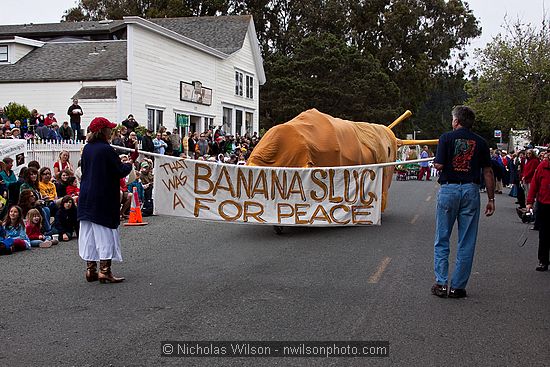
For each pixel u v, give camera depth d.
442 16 65.19
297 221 12.41
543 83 34.66
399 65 63.53
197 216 11.86
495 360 5.33
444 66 65.69
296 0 64.06
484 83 36.38
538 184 9.35
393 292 7.72
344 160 13.34
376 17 63.56
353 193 12.55
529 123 34.97
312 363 5.26
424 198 22.73
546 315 6.73
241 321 6.46
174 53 29.20
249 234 12.96
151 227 14.20
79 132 22.50
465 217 7.36
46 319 6.56
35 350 5.58
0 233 10.93
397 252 10.66
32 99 27.20
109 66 27.59
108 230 8.29
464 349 5.60
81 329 6.20
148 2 58.84
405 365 5.21
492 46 35.88
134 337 5.95
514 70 35.09
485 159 7.37
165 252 10.74
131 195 15.44
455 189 7.31
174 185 11.69
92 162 8.19
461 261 7.40
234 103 36.41
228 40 36.88
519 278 8.76
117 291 7.80
